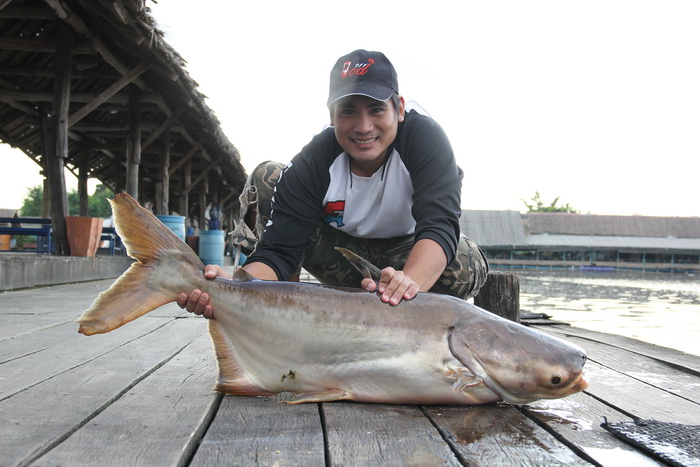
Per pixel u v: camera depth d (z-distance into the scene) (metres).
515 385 1.91
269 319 2.08
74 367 2.59
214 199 22.25
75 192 65.06
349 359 2.00
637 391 2.36
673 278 32.97
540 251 52.84
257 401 2.09
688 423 1.91
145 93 10.88
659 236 54.28
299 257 2.80
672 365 2.92
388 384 1.98
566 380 1.88
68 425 1.74
